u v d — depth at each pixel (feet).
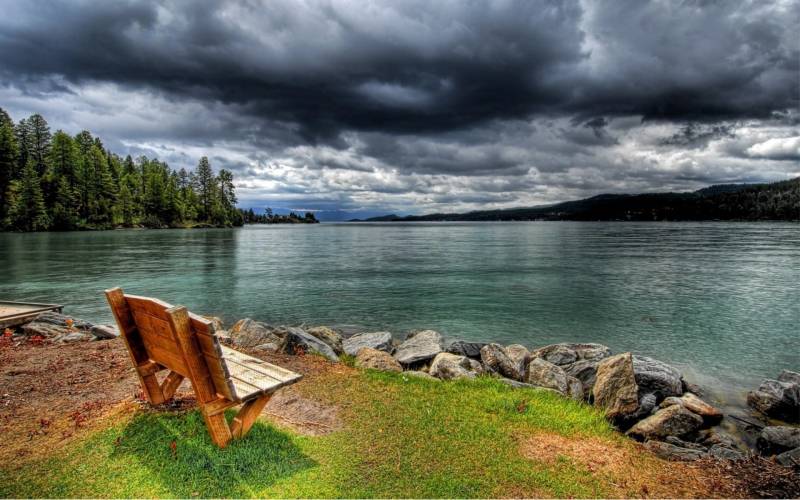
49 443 16.19
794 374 37.32
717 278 109.19
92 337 35.83
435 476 15.24
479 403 22.39
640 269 128.57
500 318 67.72
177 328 13.89
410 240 319.47
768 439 26.53
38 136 353.51
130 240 241.96
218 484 14.03
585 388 35.14
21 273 108.47
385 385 24.14
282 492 13.83
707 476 16.71
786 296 84.89
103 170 373.61
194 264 135.85
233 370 17.03
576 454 17.78
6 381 22.61
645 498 14.88
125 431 16.94
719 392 37.81
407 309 73.61
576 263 146.00
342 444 17.10
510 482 15.26
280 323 64.28
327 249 217.36
